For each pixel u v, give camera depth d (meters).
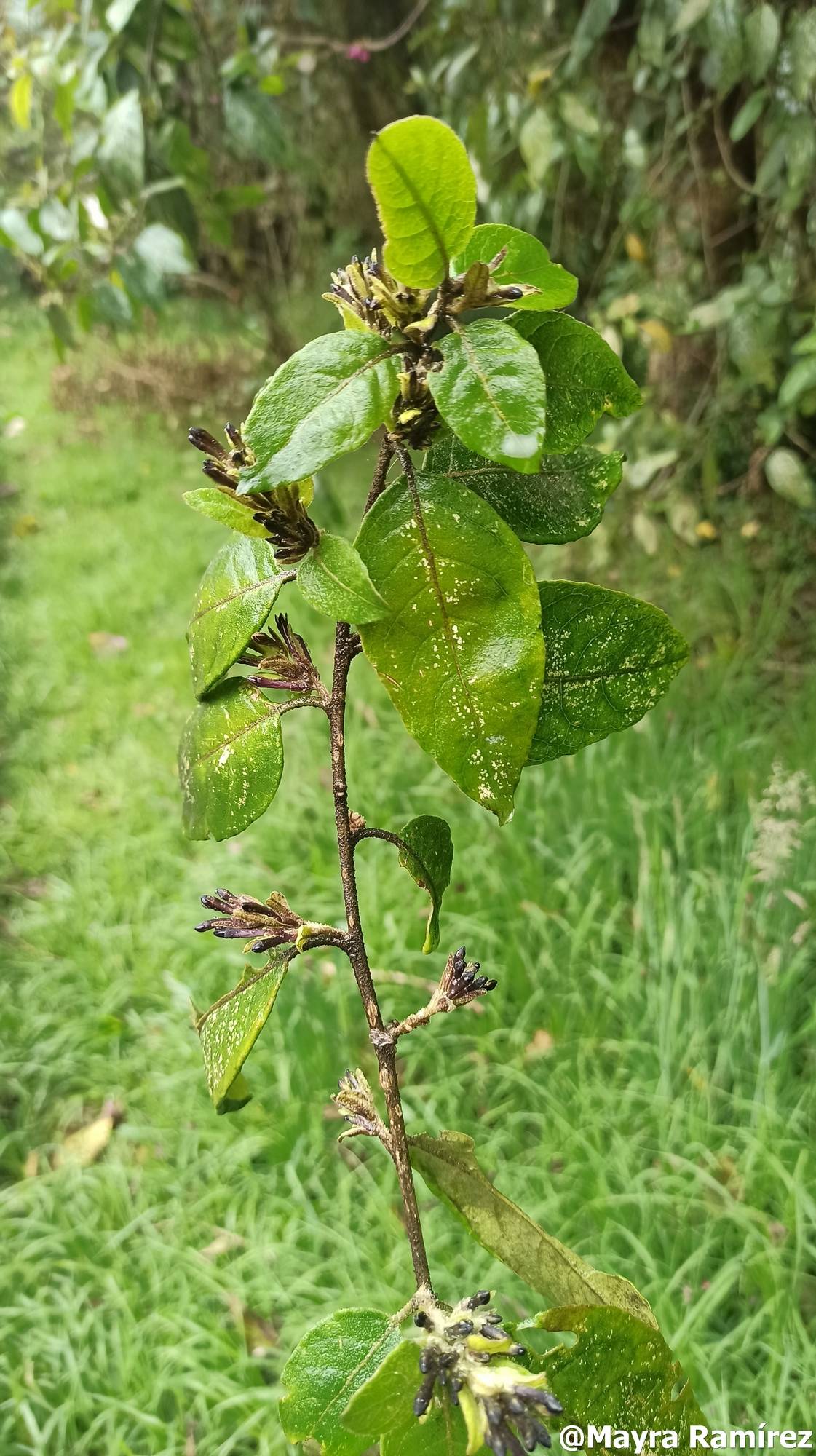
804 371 1.00
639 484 1.23
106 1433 0.74
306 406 0.19
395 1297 0.75
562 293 0.22
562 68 1.12
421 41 1.30
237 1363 0.74
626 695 0.24
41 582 1.94
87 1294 0.84
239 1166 0.90
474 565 0.21
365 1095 0.25
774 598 1.34
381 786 1.23
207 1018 0.26
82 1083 1.02
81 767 1.44
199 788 0.26
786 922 0.91
